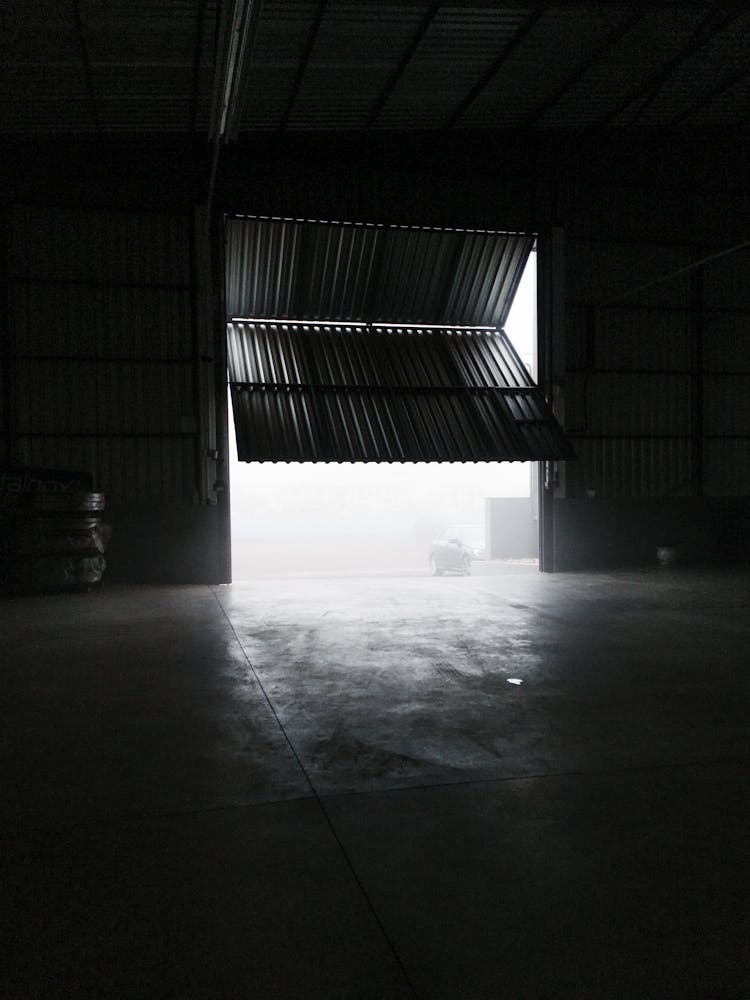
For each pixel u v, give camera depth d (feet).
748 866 8.87
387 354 44.60
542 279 44.73
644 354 46.75
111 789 11.43
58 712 15.70
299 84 34.06
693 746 13.29
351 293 44.19
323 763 12.51
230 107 23.63
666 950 7.21
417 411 42.06
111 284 39.14
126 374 39.45
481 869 8.84
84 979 6.82
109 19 27.12
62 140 37.70
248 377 40.81
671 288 47.09
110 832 9.91
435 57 32.58
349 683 17.95
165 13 26.86
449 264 44.65
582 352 45.65
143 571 39.63
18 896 8.29
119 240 39.24
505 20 30.04
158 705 16.16
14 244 37.70
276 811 10.56
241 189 40.16
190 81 32.19
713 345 47.98
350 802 10.86
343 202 41.47
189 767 12.36
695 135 43.42
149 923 7.73
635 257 46.29
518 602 31.48
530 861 9.03
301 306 44.04
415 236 42.96
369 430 40.37
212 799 11.00
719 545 48.37
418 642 23.00
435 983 6.73
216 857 9.18
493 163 43.65
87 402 38.91
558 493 45.01
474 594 34.22
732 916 7.79
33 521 34.53
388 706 15.94
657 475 47.11
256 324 44.06
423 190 42.63
